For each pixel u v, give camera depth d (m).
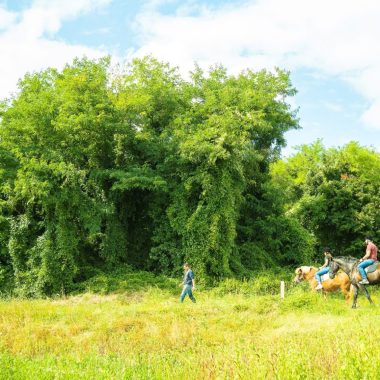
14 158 24.97
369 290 23.38
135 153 28.12
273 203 31.78
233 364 7.26
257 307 17.34
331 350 7.75
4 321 15.59
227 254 25.05
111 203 26.03
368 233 34.31
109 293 22.59
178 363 9.16
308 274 21.55
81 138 26.27
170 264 26.16
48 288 23.06
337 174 36.62
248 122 29.64
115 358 10.41
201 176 24.80
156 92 28.77
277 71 34.16
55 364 8.93
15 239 23.70
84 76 26.30
